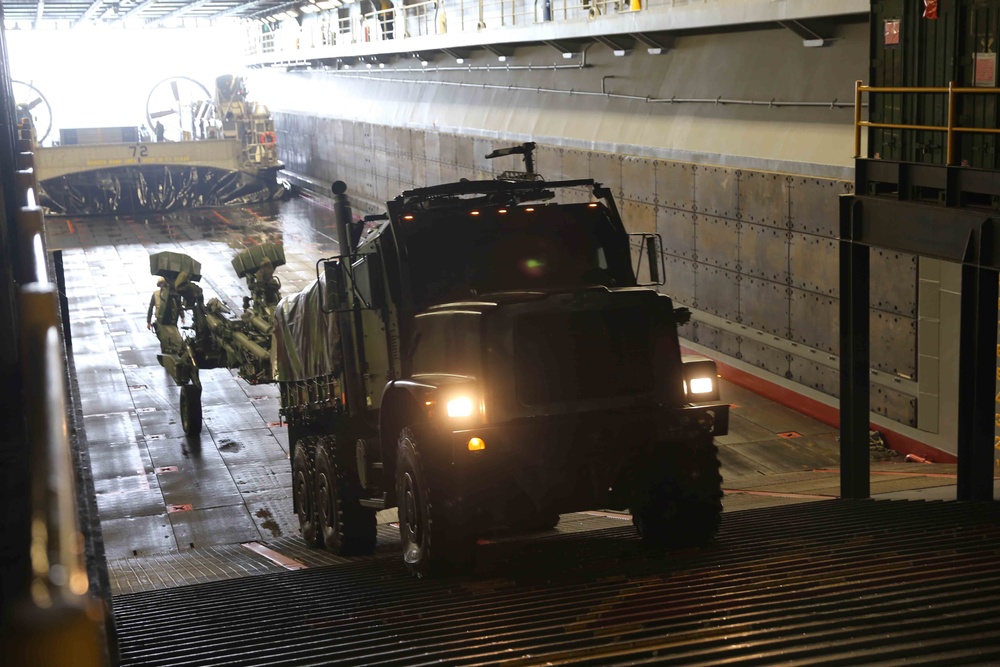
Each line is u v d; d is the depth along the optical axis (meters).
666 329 19.30
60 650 2.56
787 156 50.53
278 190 152.00
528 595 15.19
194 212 143.62
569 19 68.19
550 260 21.33
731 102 55.31
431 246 20.78
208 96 158.38
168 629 15.33
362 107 130.38
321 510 29.30
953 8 24.41
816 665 9.29
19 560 6.08
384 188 123.12
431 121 104.31
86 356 70.50
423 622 13.59
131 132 152.12
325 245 113.44
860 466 29.89
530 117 80.94
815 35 47.91
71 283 95.31
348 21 142.00
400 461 19.56
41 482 3.52
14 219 14.29
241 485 46.28
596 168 69.06
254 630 14.48
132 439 53.62
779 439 47.75
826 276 48.78
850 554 16.30
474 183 22.16
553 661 10.48
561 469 18.50
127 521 41.97
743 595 13.36
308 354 28.78
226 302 85.81
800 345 51.56
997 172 22.78
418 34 116.50
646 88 64.12
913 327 43.56
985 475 26.28
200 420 53.75
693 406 19.19
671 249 61.62
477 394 18.17
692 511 19.38
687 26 55.34
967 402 26.28
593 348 18.80
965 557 15.14
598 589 15.04
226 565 31.08
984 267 23.30
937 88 24.34
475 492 18.14
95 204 143.50
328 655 11.88
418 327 20.28
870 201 27.61
